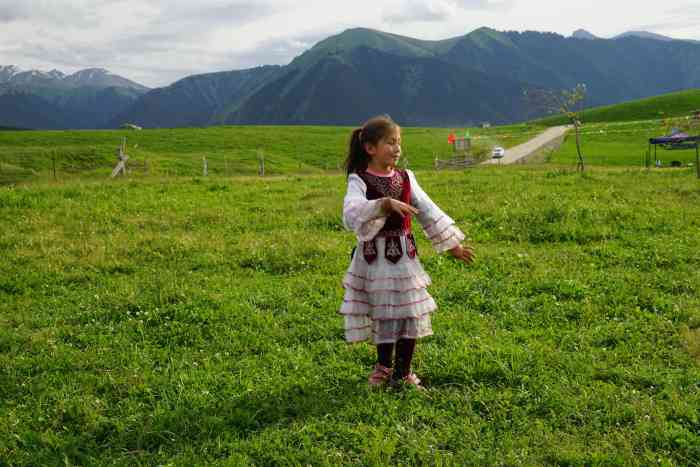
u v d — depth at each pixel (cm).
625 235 983
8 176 3697
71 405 480
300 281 804
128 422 455
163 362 563
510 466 379
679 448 387
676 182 1561
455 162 5634
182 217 1298
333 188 1817
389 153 456
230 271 880
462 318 646
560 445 396
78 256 980
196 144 6575
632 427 413
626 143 6881
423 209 478
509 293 724
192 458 400
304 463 393
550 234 1026
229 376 521
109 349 595
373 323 475
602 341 570
